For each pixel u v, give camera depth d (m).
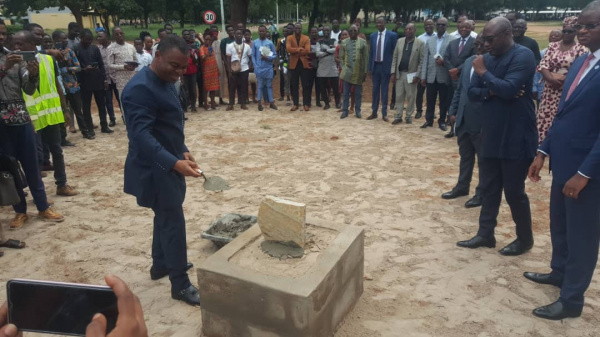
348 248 3.06
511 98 3.65
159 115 3.16
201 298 2.93
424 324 3.15
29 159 4.75
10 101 4.46
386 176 6.38
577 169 3.03
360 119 10.24
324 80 11.30
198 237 4.57
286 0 30.09
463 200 5.48
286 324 2.68
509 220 4.90
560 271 3.52
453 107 6.02
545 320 3.18
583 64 3.06
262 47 10.98
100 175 6.66
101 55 8.83
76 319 1.08
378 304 3.39
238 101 12.43
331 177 6.36
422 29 39.91
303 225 3.00
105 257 4.19
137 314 0.93
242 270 2.82
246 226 4.35
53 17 48.88
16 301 1.08
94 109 12.09
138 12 38.31
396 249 4.26
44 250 4.34
